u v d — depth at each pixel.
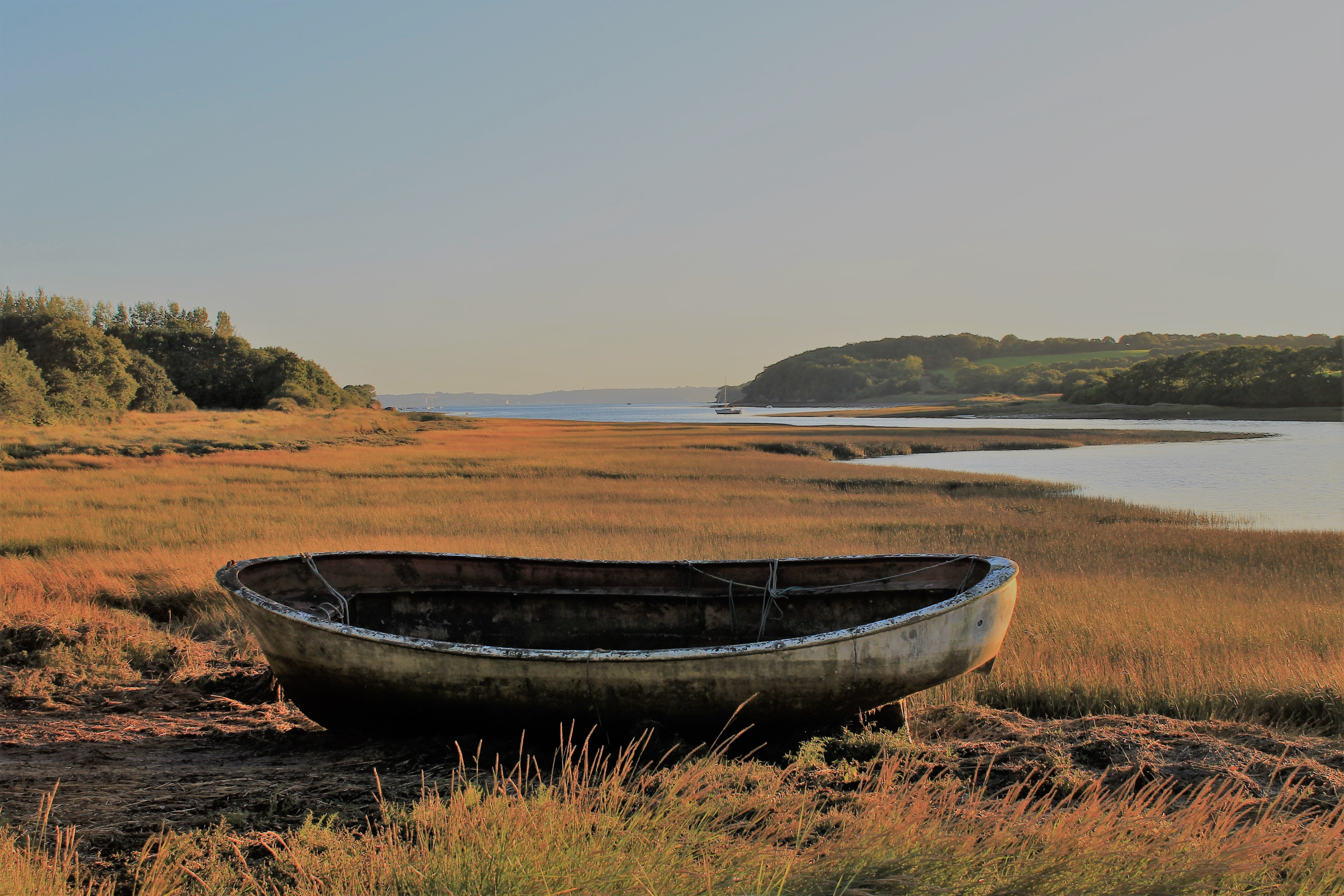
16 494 20.33
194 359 96.00
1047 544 15.75
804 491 25.22
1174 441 57.53
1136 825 3.56
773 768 4.75
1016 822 3.57
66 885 3.10
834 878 3.17
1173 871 3.23
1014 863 3.27
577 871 3.10
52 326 71.25
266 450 37.53
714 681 5.05
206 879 3.29
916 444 52.97
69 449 32.44
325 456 35.66
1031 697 6.82
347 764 5.09
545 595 7.02
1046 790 4.62
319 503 20.20
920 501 22.92
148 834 3.86
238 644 8.38
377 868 3.23
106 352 74.69
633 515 18.78
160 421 54.28
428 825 3.67
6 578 10.37
